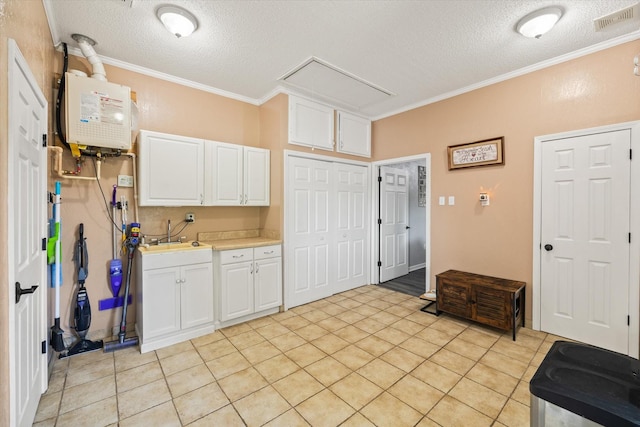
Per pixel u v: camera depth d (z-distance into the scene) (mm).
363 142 4379
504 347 2539
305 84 3309
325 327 2973
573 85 2643
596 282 2549
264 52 2621
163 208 3047
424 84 3309
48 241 2199
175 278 2627
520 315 2857
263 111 3717
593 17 2133
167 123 3062
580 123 2609
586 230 2590
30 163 1646
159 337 2559
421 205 5820
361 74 3057
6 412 1274
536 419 878
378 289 4293
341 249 4129
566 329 2715
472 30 2305
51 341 2236
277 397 1901
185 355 2424
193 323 2730
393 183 4859
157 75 2984
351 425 1662
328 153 3914
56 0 1936
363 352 2467
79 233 2553
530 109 2896
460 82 3258
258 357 2393
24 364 1513
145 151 2670
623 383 835
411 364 2279
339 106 4004
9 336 1290
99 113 2379
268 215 3637
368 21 2191
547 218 2805
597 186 2531
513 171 3021
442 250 3629
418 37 2400
